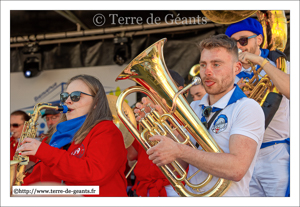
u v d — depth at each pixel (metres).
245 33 3.10
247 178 2.08
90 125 2.28
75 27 4.45
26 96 4.81
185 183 2.23
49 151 2.09
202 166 1.91
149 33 4.30
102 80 4.60
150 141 2.13
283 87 2.78
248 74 3.05
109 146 2.17
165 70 2.14
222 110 2.10
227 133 2.03
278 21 3.11
